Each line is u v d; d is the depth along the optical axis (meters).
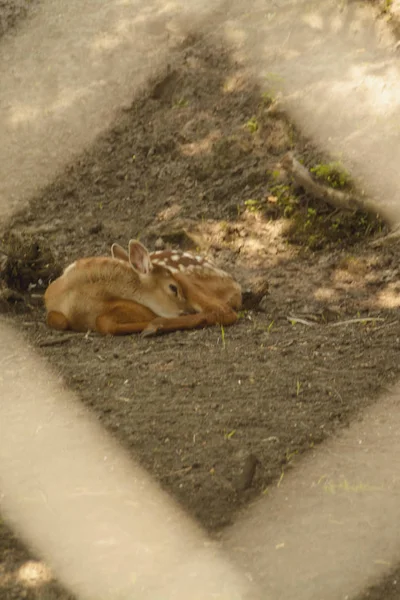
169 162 15.35
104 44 18.83
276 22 16.98
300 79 15.41
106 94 17.47
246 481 6.34
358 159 13.49
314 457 6.72
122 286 10.20
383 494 6.17
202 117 15.91
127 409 7.65
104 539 5.78
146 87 17.27
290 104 14.80
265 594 5.21
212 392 7.97
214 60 17.02
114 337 10.02
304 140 14.40
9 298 11.22
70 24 19.95
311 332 9.78
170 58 17.67
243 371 8.48
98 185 15.45
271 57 16.31
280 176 13.79
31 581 5.37
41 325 10.57
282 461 6.66
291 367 8.55
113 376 8.48
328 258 12.26
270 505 6.10
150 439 7.06
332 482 6.36
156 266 10.28
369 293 11.13
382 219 12.63
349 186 13.09
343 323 10.08
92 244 13.70
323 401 7.70
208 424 7.29
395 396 7.75
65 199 15.35
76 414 7.60
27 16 20.70
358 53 15.40
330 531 5.78
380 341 9.25
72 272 10.37
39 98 18.03
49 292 10.53
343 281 11.55
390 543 5.61
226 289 10.59
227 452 6.79
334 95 14.54
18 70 19.05
